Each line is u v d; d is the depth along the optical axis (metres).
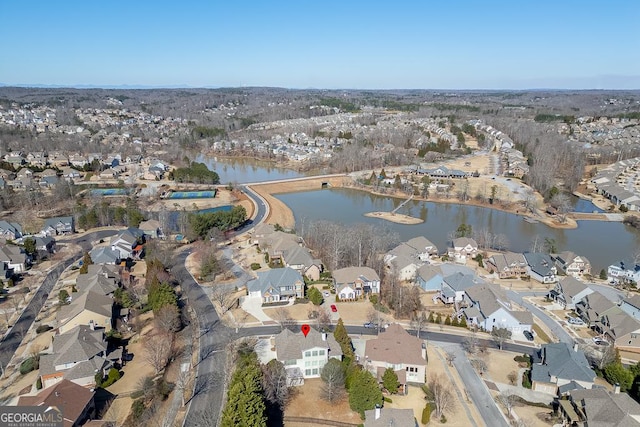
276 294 90.44
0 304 87.69
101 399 60.00
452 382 65.81
